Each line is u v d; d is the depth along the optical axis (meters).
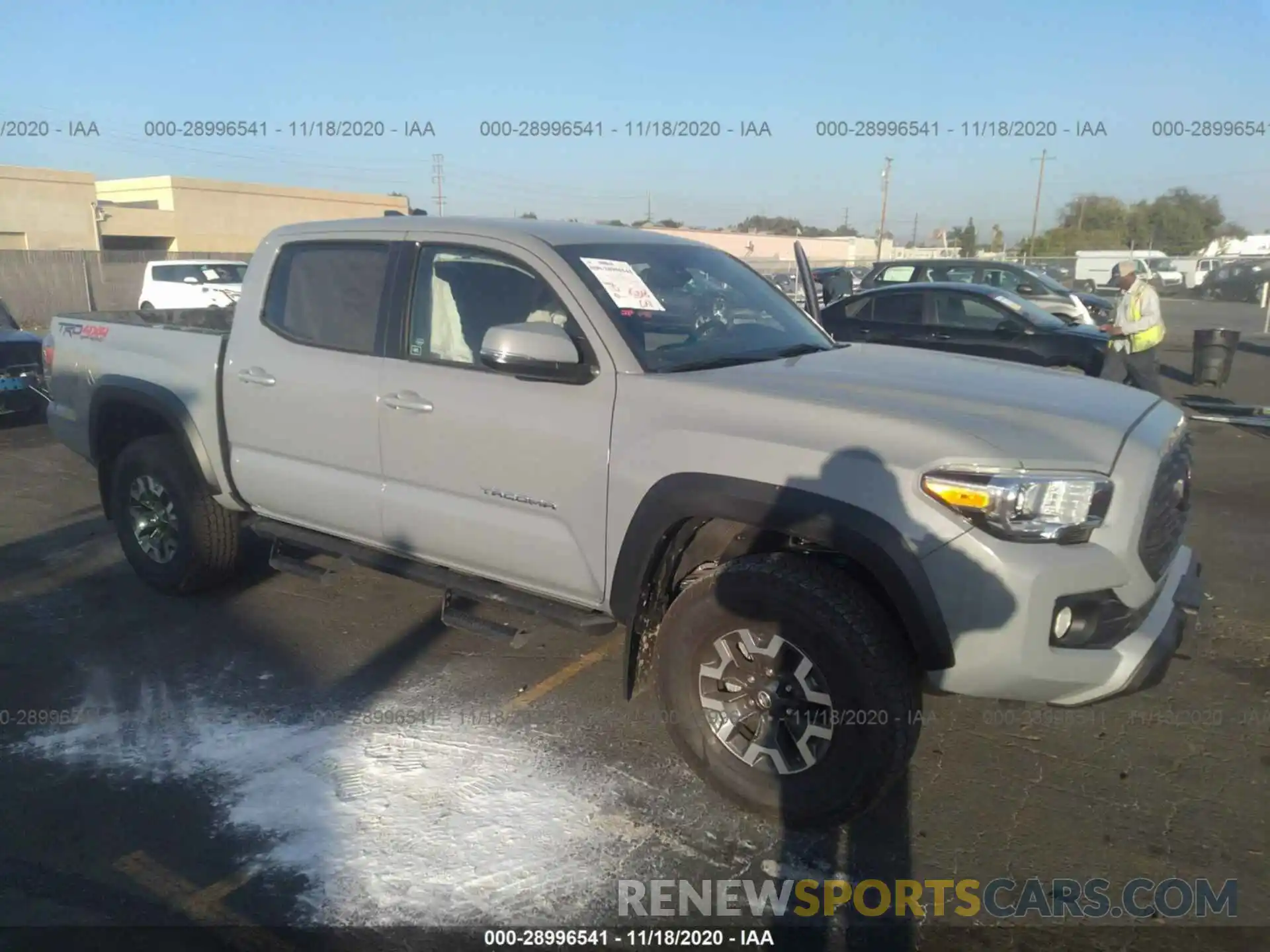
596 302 3.68
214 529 5.14
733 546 3.57
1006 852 3.27
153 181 37.00
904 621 2.99
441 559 4.14
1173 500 3.30
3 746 3.91
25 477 8.32
